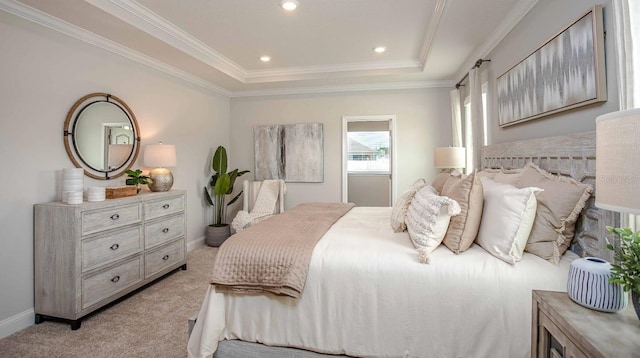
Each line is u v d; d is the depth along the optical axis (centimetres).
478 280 145
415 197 213
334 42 355
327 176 514
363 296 156
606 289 100
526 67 232
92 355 197
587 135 155
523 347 136
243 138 542
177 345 208
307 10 279
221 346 172
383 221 263
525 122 243
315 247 178
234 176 494
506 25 270
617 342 84
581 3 174
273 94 524
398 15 288
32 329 230
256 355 167
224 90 516
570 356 93
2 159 224
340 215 287
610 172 85
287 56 403
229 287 169
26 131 239
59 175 262
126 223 274
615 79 148
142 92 354
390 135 496
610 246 101
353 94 502
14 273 230
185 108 430
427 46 352
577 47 171
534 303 118
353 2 265
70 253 229
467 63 382
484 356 140
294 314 164
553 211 155
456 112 426
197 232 461
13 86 230
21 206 235
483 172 280
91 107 290
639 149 78
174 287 306
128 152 332
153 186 336
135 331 226
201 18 294
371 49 378
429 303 148
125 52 325
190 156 443
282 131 524
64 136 266
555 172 185
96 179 297
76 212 230
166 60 367
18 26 233
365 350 155
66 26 264
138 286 287
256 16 290
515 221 152
